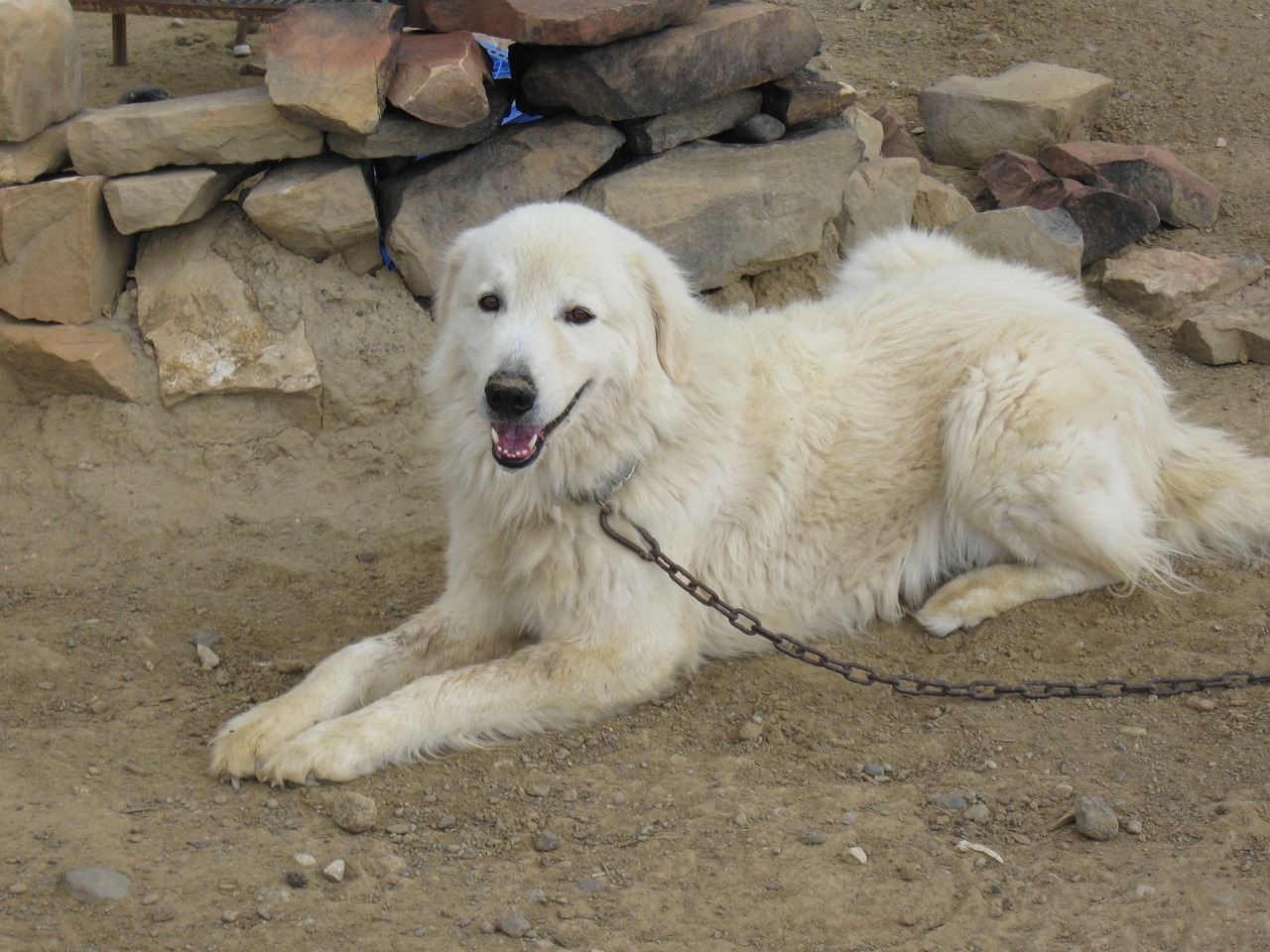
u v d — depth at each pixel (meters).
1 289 4.50
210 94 4.62
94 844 3.87
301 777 3.99
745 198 4.75
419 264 4.60
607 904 3.83
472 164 4.64
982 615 4.27
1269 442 4.59
